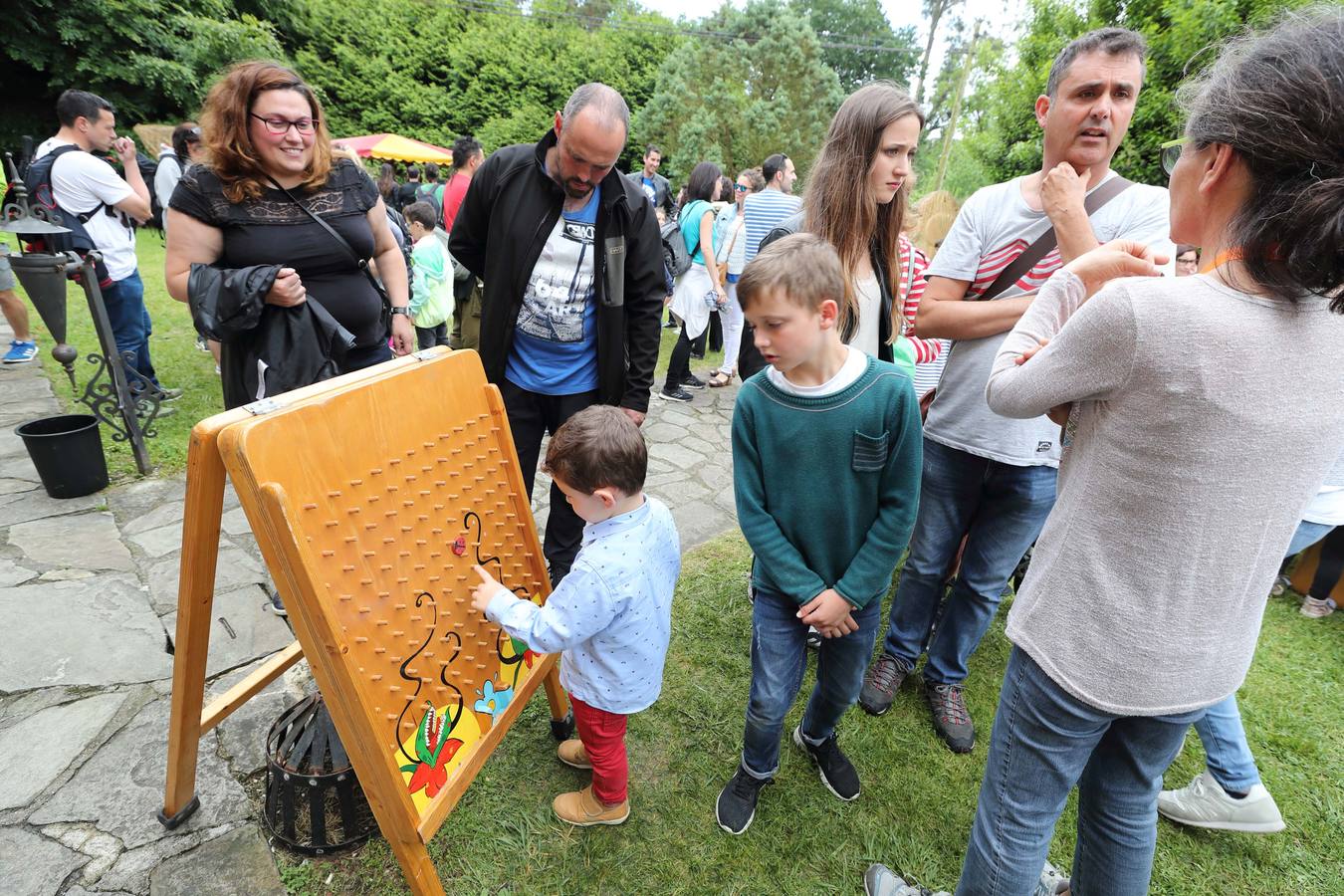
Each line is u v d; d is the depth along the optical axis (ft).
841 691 5.91
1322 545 9.48
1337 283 2.63
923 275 7.38
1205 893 5.75
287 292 6.04
